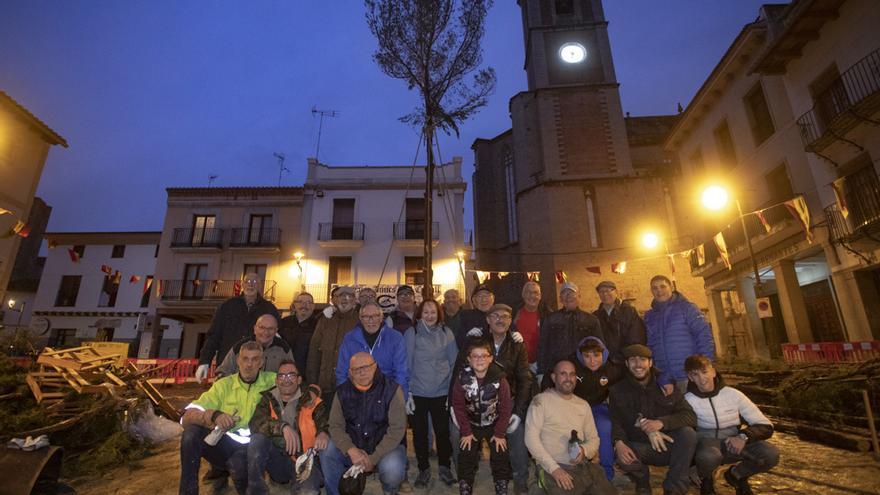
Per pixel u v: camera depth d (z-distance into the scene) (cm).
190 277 2198
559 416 377
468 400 396
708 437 386
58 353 627
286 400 395
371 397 381
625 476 451
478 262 2995
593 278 2219
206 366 496
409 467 501
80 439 504
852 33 1055
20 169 1464
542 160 2445
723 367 1154
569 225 2309
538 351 499
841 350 976
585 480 355
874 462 455
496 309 441
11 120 1427
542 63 2633
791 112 1284
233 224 2247
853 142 1052
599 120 2462
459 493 390
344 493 340
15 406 502
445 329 479
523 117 2627
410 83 1398
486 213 3114
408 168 2288
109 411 546
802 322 1283
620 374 418
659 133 2795
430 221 1270
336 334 507
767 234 1330
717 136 1686
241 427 399
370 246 2177
